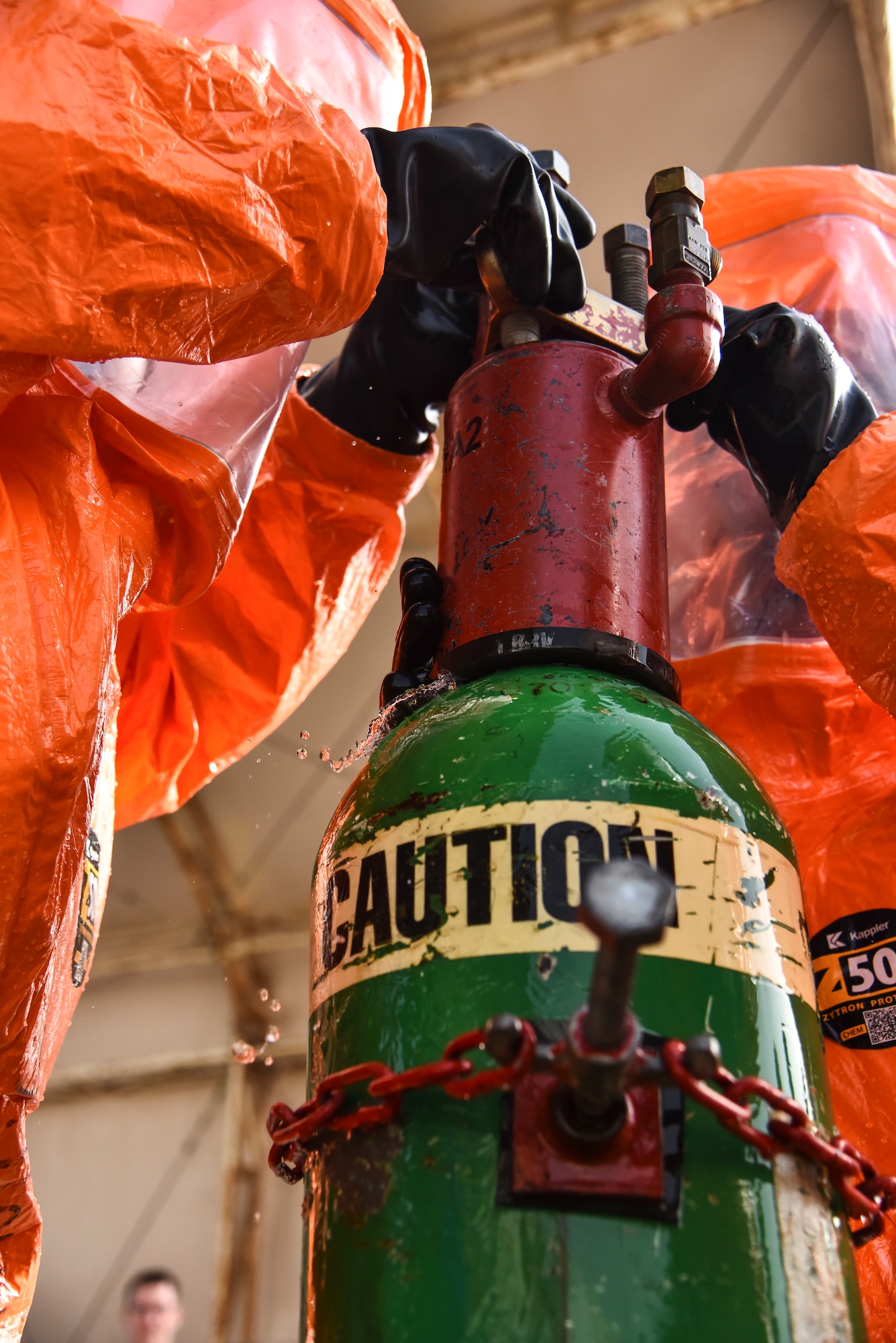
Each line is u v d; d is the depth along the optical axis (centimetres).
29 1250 69
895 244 108
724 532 104
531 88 321
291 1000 588
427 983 55
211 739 104
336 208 63
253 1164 587
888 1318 77
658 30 303
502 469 72
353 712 453
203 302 61
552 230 77
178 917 578
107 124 58
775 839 62
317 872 67
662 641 71
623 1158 50
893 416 76
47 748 58
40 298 57
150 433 71
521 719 61
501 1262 49
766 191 110
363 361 97
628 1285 48
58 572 62
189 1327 560
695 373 70
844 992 86
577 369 74
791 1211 52
